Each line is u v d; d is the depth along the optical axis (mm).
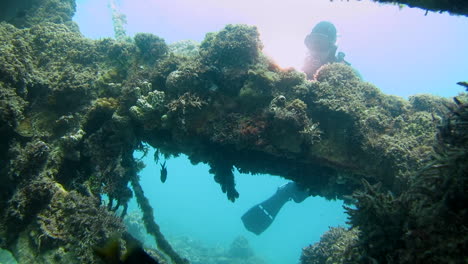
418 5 3943
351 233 6012
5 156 5539
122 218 6008
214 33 6676
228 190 6402
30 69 6141
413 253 3037
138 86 6102
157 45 6898
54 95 6203
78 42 7242
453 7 3699
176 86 5781
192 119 5691
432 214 3076
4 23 7176
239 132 5406
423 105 6152
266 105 5664
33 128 5828
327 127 5602
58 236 4703
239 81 5770
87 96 6367
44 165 5445
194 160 6637
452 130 3549
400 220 3449
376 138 5398
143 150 6828
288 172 6309
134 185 6805
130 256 2199
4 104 5309
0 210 5137
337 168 5500
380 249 3570
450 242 2781
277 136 5367
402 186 4777
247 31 6039
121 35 10852
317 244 8070
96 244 4742
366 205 3826
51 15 9617
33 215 5059
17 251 4688
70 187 5723
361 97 6109
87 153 5965
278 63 6168
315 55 7941
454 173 3064
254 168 6391
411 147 5125
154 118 5816
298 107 5277
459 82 3582
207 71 5828
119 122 5809
